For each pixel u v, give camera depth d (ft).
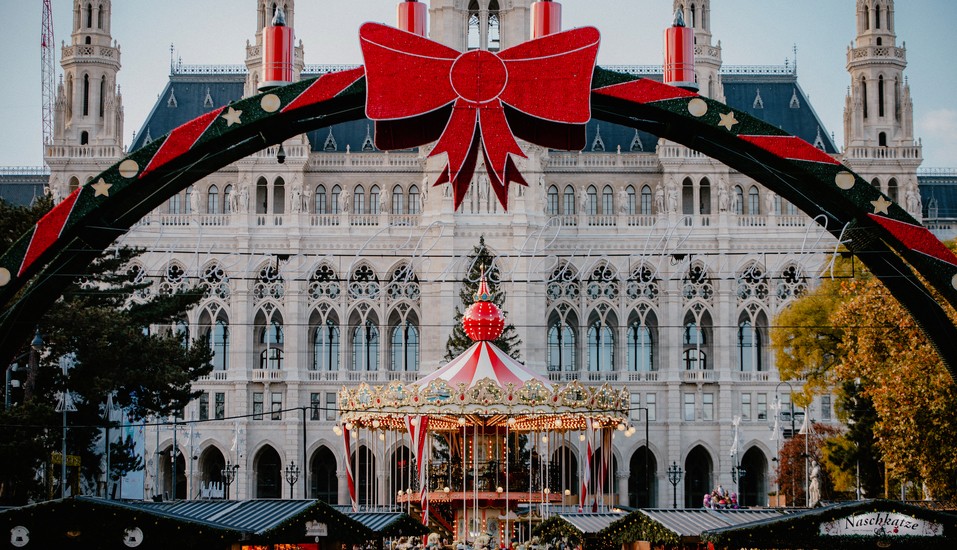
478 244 340.18
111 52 366.84
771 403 347.56
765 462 345.72
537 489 184.75
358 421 169.07
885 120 368.07
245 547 129.49
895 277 140.05
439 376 167.12
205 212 360.48
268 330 350.43
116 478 258.57
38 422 204.64
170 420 335.47
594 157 365.20
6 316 136.87
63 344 219.82
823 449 276.00
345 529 126.52
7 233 222.89
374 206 364.38
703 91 366.84
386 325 347.36
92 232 137.49
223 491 342.03
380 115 134.10
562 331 346.33
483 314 169.07
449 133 136.05
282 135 141.59
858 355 204.03
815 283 344.90
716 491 265.75
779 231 351.05
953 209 410.11
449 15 353.92
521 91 135.85
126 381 231.71
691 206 368.48
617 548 153.07
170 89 391.65
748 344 354.74
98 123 364.99
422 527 148.05
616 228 350.23
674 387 345.92
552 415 169.48
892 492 246.47
